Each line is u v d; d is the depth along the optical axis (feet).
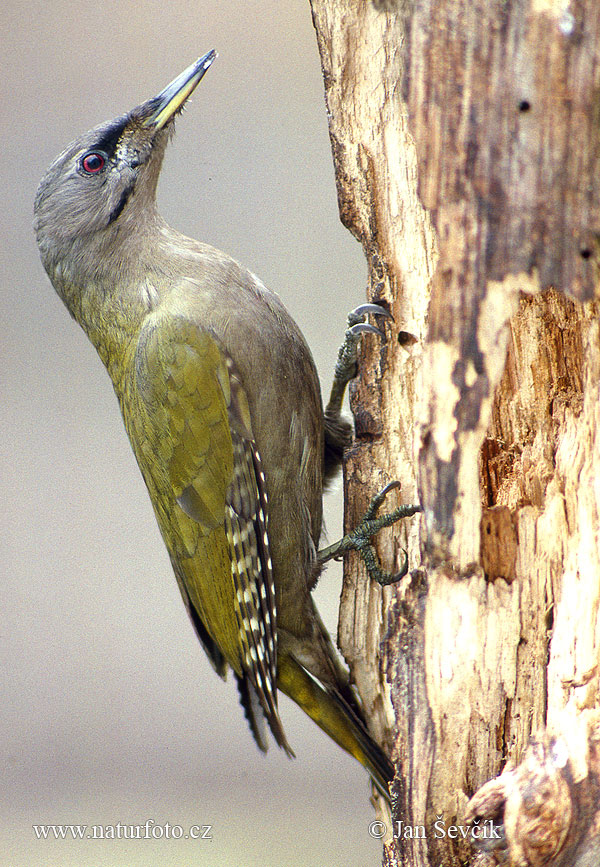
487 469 19.90
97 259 26.05
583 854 17.49
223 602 25.55
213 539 25.17
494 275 17.76
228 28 40.55
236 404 24.44
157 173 26.66
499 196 17.54
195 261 25.61
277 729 24.43
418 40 17.70
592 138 16.90
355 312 21.94
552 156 17.13
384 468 22.70
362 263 38.52
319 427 26.35
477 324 17.98
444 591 19.13
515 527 19.01
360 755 24.21
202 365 24.27
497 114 17.33
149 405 24.91
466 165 17.66
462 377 18.20
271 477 25.25
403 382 22.13
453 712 19.22
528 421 19.75
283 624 25.35
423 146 17.93
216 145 39.42
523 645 18.99
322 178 39.45
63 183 26.43
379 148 21.49
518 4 16.88
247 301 25.05
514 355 19.77
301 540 25.59
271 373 24.89
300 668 25.26
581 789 17.67
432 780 19.36
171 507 25.58
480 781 19.13
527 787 18.07
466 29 17.31
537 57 16.89
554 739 18.35
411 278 21.50
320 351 37.17
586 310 18.29
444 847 19.26
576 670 18.43
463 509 18.65
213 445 24.58
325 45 21.86
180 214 38.60
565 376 19.58
